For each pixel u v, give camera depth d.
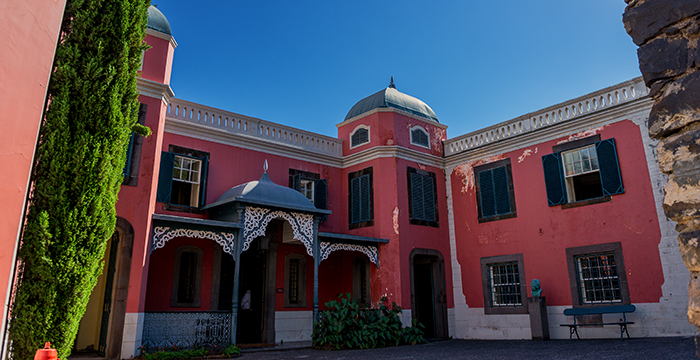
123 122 7.49
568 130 13.38
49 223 6.41
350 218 15.83
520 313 13.54
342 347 11.85
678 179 2.81
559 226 13.12
